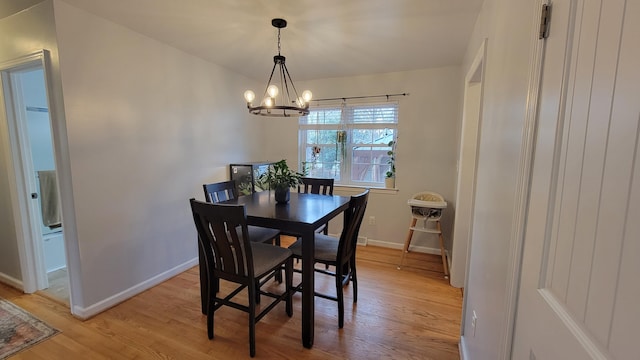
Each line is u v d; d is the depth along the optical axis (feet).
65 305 7.74
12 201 8.00
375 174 12.96
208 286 6.54
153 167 8.77
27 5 6.54
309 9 6.72
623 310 1.54
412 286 9.00
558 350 2.08
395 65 10.97
